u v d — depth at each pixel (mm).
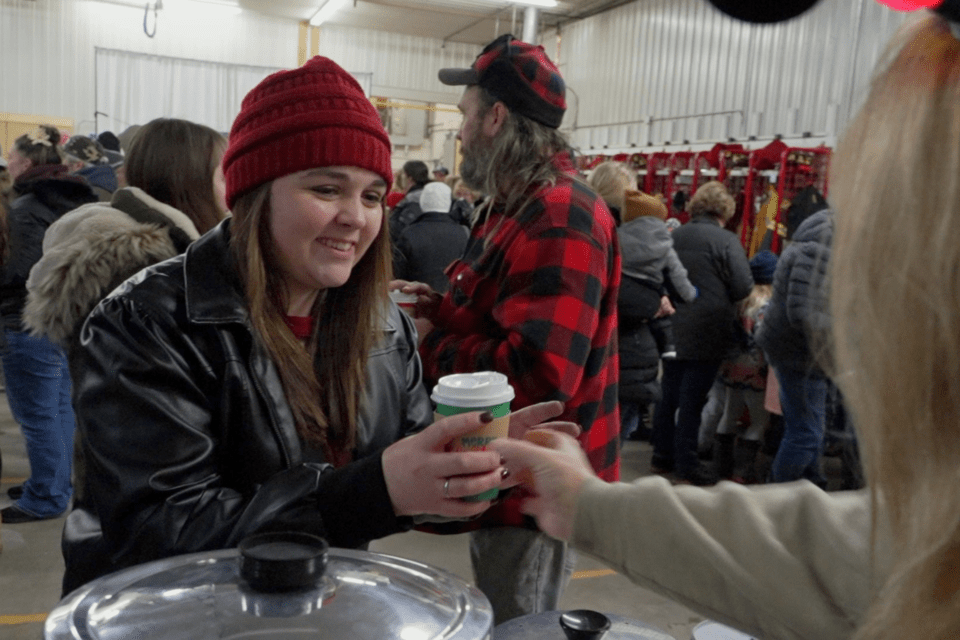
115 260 1281
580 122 11312
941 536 441
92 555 979
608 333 1634
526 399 1459
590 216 1530
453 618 652
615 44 10422
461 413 938
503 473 917
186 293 996
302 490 922
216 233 1077
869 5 6332
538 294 1464
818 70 6906
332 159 978
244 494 981
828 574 603
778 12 460
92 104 11344
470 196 7203
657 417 4359
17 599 2734
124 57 11336
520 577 1499
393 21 12062
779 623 619
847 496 643
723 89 8242
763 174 6105
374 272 1151
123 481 908
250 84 12070
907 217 441
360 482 914
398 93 13117
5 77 10852
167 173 1617
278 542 691
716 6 475
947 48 445
